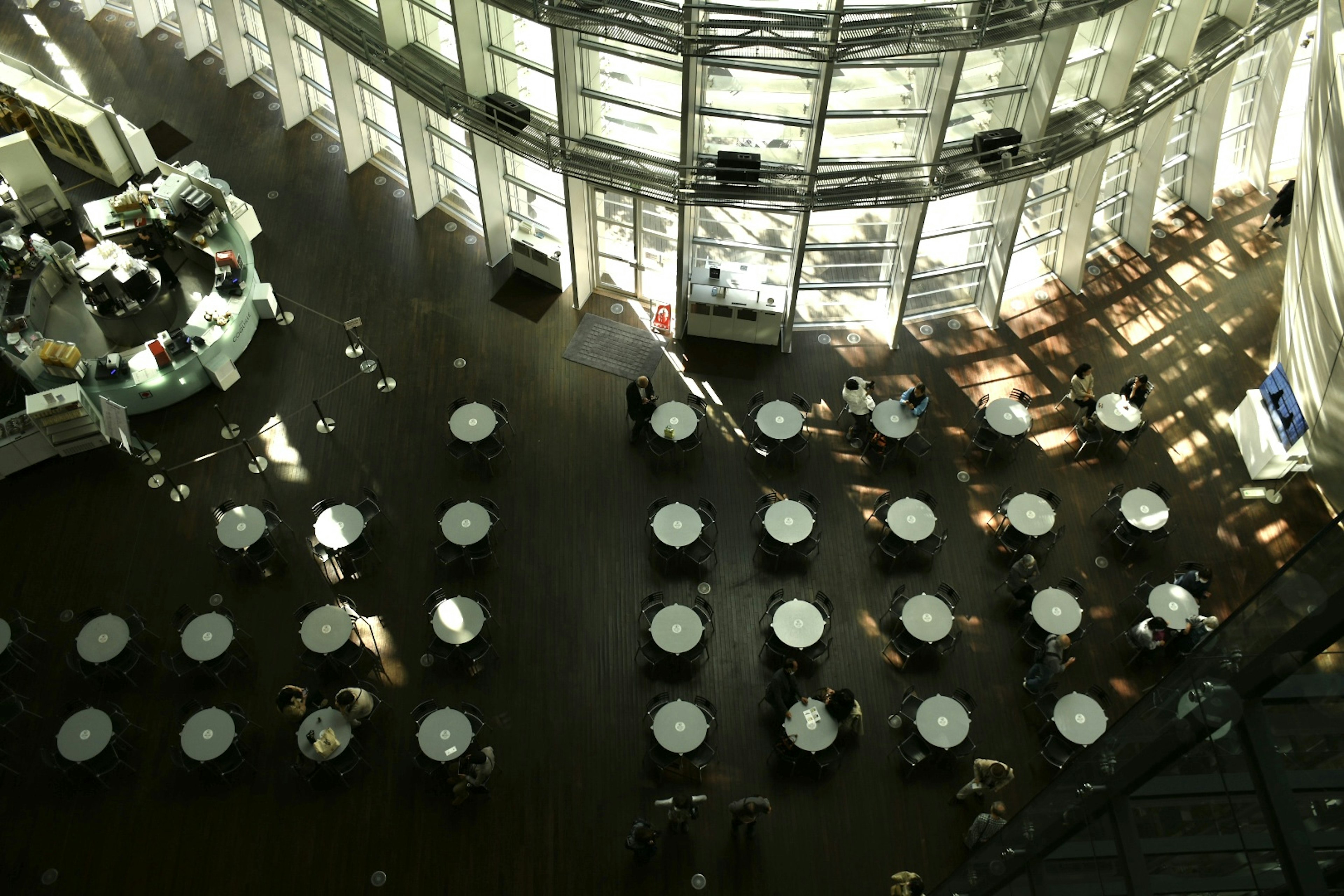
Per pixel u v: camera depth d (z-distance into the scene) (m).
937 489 21.12
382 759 17.69
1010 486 21.17
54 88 26.27
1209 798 7.58
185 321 23.81
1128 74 19.31
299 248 24.98
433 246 25.09
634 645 19.02
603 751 17.83
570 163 19.98
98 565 19.89
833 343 23.52
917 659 18.88
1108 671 18.70
